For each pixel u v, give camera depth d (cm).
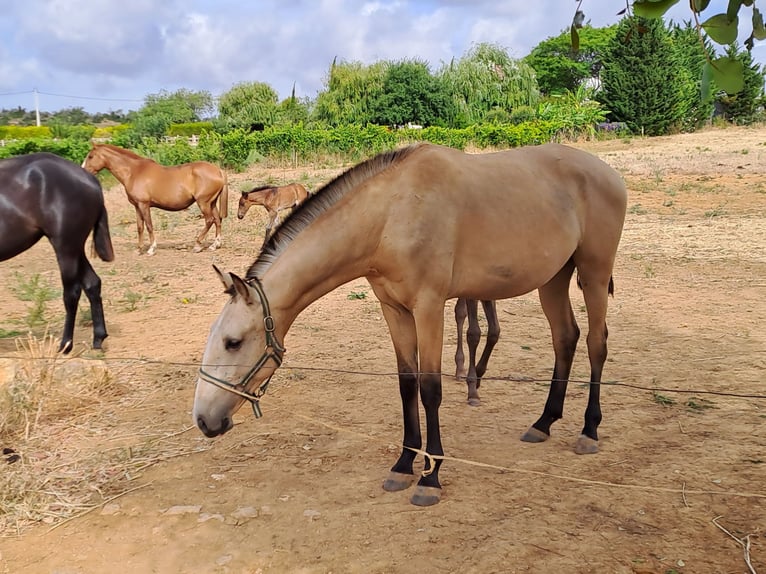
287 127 3003
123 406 556
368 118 4122
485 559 327
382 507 384
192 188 1302
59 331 787
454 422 512
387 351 693
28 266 1178
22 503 396
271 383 604
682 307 830
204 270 1152
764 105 3500
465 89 4253
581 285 467
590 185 447
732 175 1933
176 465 446
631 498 383
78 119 8250
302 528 364
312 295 381
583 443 449
